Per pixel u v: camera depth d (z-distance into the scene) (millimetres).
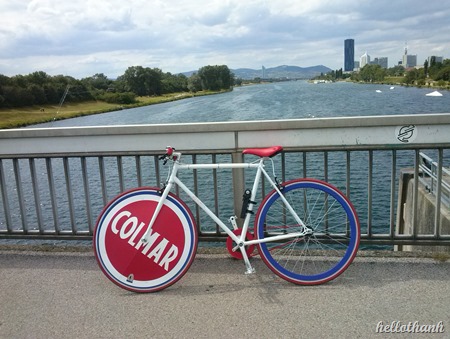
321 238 3545
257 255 3549
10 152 3828
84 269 3447
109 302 2900
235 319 2621
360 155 17219
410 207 6742
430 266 3217
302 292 2934
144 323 2623
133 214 3160
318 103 66750
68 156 3756
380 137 3387
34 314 2768
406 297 2795
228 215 10734
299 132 3463
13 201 16922
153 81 148750
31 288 3133
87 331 2557
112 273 3070
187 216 3162
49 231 4004
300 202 4312
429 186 6109
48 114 68500
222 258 3557
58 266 3514
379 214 10922
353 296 2840
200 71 174500
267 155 3107
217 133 3553
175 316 2689
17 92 73688
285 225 3510
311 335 2424
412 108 53062
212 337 2445
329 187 3109
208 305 2807
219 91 170000
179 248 3119
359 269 3229
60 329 2586
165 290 3049
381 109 52562
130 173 19562
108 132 3635
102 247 3113
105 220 3141
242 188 3639
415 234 3523
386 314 2609
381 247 8086
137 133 3605
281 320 2590
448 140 3322
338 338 2391
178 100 118188
